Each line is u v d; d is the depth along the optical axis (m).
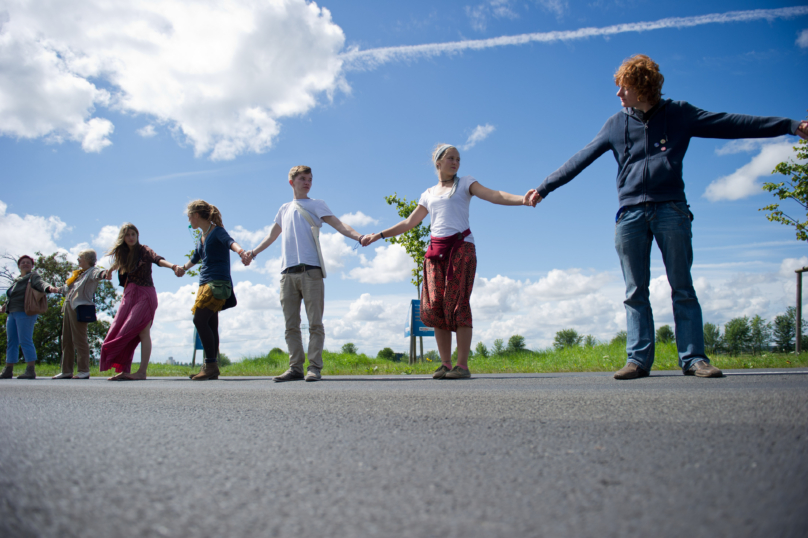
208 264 5.74
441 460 1.24
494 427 1.62
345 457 1.29
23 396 2.83
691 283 3.53
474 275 4.36
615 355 8.69
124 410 2.17
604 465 1.15
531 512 0.88
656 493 0.95
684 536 0.75
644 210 3.58
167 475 1.13
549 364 7.74
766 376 3.22
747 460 1.13
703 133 3.47
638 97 3.54
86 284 6.60
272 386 3.51
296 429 1.67
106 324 32.19
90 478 1.11
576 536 0.77
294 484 1.06
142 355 6.03
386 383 3.67
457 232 4.31
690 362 3.44
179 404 2.36
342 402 2.29
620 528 0.79
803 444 1.24
